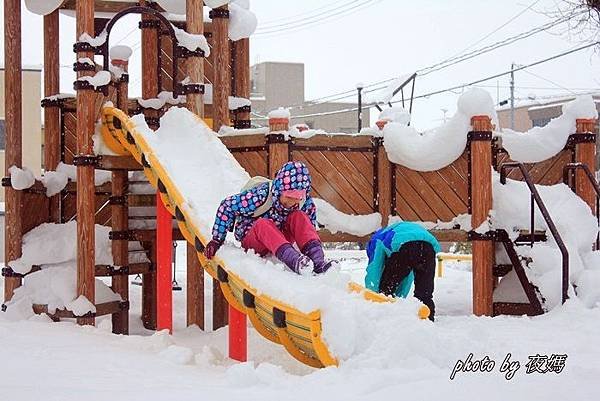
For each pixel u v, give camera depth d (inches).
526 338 234.5
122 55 415.5
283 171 216.4
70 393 158.2
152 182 283.1
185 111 305.9
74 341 249.1
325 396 146.1
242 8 412.8
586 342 223.0
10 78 357.1
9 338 253.1
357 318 171.6
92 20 323.0
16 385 169.3
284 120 330.6
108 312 337.4
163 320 275.9
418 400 140.9
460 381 154.3
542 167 365.1
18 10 362.6
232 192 260.4
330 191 346.9
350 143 349.1
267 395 149.9
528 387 151.0
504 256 350.3
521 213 333.1
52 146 377.4
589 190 352.8
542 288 317.4
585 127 357.4
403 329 168.7
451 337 184.4
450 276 574.9
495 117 364.2
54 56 389.1
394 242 264.5
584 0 312.2
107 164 319.9
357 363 164.9
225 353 266.5
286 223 220.5
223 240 222.4
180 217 251.9
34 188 361.1
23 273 347.3
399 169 353.1
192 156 284.8
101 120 316.5
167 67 421.1
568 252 320.8
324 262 204.8
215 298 339.9
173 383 171.6
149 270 378.6
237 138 341.4
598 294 309.0
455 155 341.4
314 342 170.2
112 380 176.6
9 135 356.5
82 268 316.2
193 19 334.6
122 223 348.5
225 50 380.5
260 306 200.1
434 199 350.9
